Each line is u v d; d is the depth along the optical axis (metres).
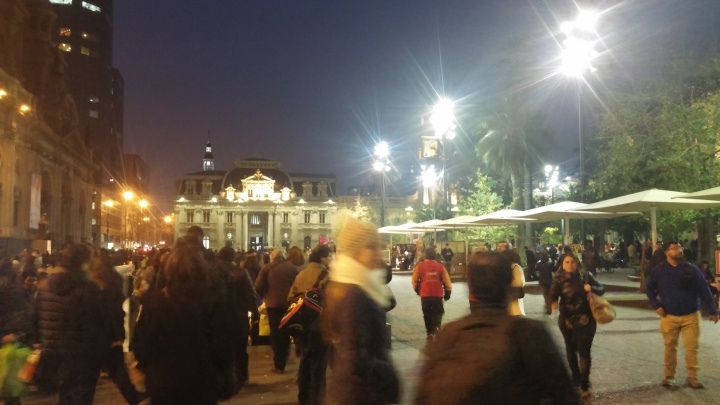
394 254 45.97
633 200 18.92
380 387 3.83
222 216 125.94
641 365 9.32
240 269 8.47
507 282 3.01
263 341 12.40
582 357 7.38
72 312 5.77
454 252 34.44
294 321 6.98
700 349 10.59
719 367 9.12
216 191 127.50
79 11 109.25
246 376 6.93
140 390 6.78
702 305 8.10
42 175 50.97
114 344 6.48
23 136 44.84
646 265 20.84
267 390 8.40
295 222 126.81
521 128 40.34
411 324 14.77
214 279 4.86
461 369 2.57
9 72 48.59
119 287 6.79
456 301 20.09
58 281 5.81
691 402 7.25
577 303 7.42
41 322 5.78
